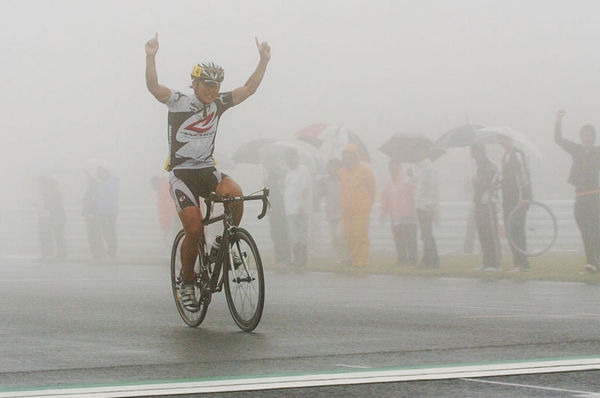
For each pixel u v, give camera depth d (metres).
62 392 10.66
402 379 11.27
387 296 24.38
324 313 19.66
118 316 19.55
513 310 19.92
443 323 17.38
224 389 10.76
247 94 16.38
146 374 11.86
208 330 16.55
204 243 16.56
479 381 11.14
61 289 28.64
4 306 22.47
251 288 15.71
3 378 11.71
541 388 10.67
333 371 11.88
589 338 14.84
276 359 12.95
